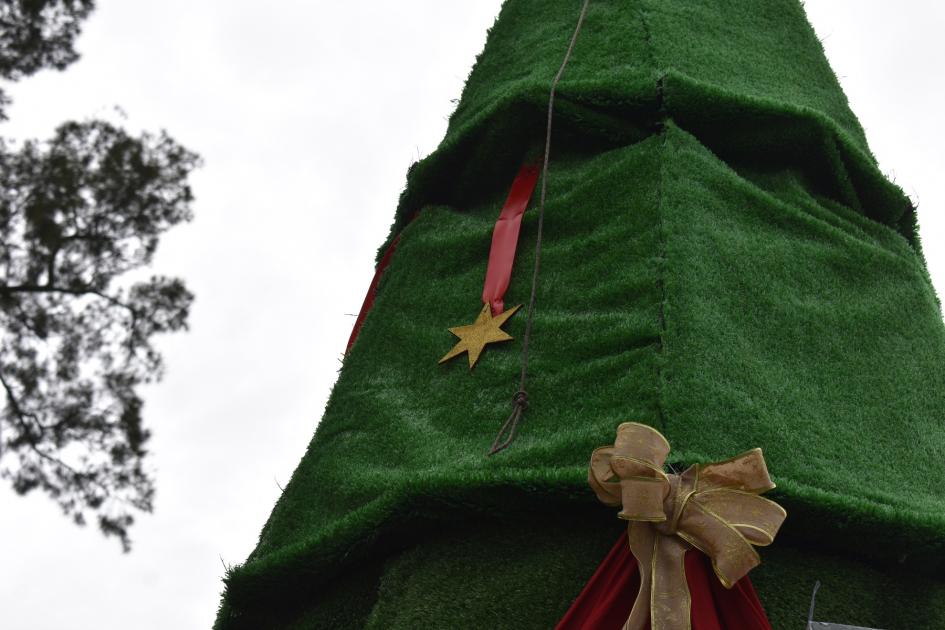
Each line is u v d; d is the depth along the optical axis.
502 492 4.93
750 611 4.39
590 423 5.07
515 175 6.68
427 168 6.95
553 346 5.53
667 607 4.25
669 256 5.48
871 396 5.66
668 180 5.80
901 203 6.75
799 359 5.57
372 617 5.14
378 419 5.96
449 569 5.08
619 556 4.55
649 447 4.43
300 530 5.84
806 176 6.59
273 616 5.99
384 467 5.66
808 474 5.05
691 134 6.18
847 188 6.59
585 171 6.23
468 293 6.20
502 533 5.06
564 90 6.38
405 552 5.27
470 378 5.74
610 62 6.63
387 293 6.68
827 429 5.34
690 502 4.44
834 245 6.16
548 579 4.87
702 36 6.87
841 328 5.83
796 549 5.01
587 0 7.21
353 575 5.60
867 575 5.09
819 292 5.92
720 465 4.51
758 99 6.28
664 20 6.82
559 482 4.79
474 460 5.23
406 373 6.13
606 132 6.30
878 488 5.24
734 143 6.30
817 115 6.43
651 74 6.34
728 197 5.96
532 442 5.18
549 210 6.11
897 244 6.54
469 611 4.93
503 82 7.11
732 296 5.55
